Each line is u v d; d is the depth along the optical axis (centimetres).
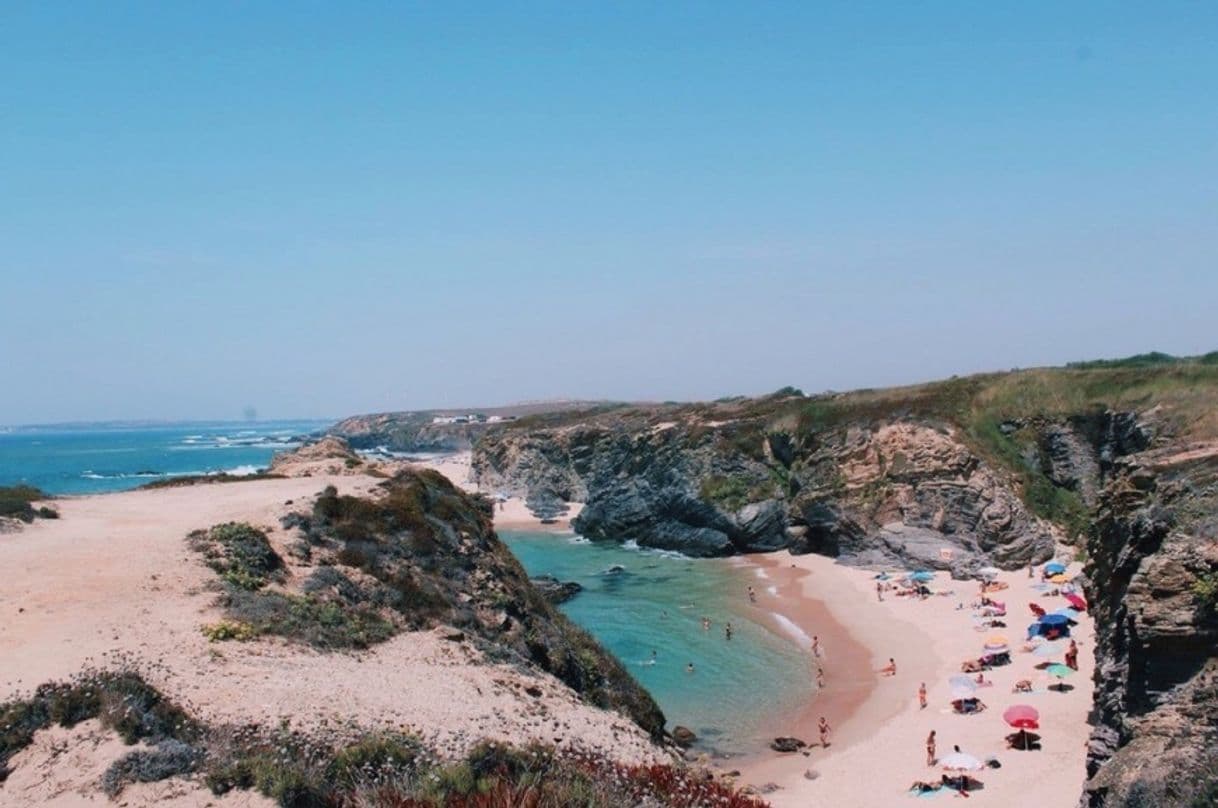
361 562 3219
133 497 4331
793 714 3997
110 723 1781
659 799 1650
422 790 1478
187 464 19512
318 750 1786
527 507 11769
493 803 1384
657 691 4381
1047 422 7462
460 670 2705
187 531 3262
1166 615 2045
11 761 1695
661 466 9481
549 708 2650
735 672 4653
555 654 3366
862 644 5006
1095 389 7544
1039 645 4412
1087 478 7112
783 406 9688
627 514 9431
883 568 6906
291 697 2086
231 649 2345
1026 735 3378
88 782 1622
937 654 4669
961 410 7862
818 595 6300
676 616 5906
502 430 14538
